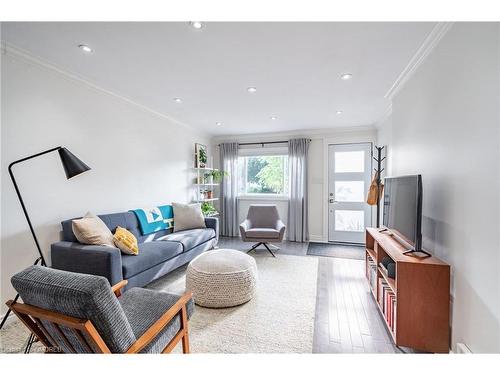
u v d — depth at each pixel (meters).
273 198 5.05
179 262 2.84
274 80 2.46
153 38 1.72
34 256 2.04
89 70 2.24
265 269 3.10
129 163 3.10
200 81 2.49
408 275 1.56
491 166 1.18
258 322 1.91
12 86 1.90
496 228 1.14
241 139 5.25
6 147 1.87
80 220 2.13
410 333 1.56
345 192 4.56
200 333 1.77
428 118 1.88
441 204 1.68
